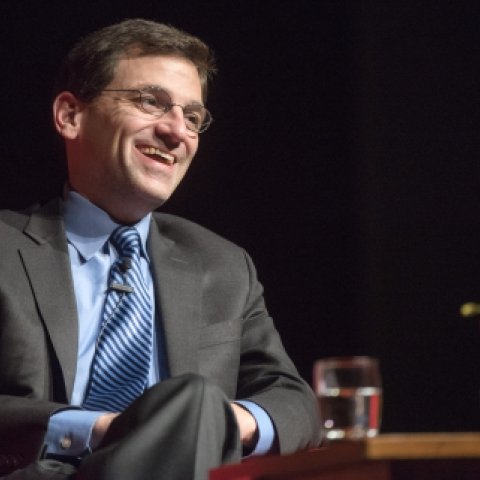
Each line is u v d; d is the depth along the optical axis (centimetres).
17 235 1039
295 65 1628
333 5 1636
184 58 1109
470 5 1602
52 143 1508
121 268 1050
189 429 787
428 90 1612
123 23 1112
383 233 1606
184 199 1595
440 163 1602
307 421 1006
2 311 987
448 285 1584
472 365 1562
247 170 1612
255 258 1611
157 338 1041
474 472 661
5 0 1520
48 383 980
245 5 1619
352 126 1628
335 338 1605
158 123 1079
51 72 1521
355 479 684
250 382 1068
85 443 893
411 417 1571
